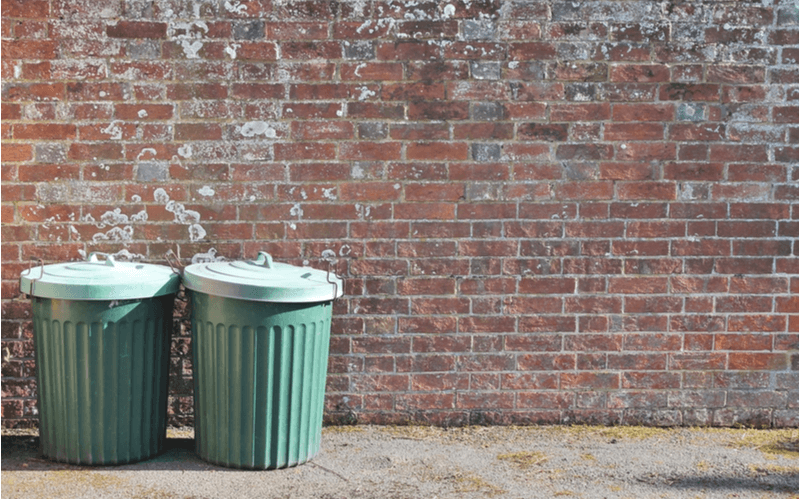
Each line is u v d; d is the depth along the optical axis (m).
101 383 4.00
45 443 4.17
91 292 3.89
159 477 3.98
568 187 4.74
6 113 4.52
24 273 4.11
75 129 4.55
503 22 4.65
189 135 4.60
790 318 4.84
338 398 4.78
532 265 4.77
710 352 4.84
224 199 4.64
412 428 4.77
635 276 4.80
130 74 4.54
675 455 4.43
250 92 4.60
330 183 4.67
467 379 4.80
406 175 4.69
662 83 4.73
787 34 4.75
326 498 3.79
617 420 4.85
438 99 4.66
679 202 4.78
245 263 4.22
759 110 4.77
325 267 4.70
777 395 4.86
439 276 4.75
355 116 4.64
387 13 4.61
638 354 4.82
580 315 4.80
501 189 4.72
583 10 4.67
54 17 4.50
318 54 4.61
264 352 3.94
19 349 4.64
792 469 4.26
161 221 4.62
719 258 4.80
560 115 4.71
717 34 4.73
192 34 4.55
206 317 4.02
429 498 3.82
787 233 4.80
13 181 4.55
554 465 4.27
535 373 4.81
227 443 4.06
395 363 4.78
